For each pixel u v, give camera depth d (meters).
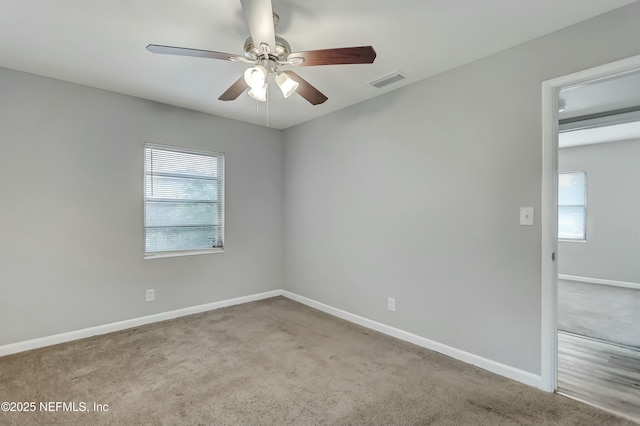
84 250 2.97
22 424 1.76
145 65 2.53
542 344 2.11
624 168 5.21
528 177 2.17
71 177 2.90
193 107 3.54
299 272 4.20
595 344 2.93
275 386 2.15
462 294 2.52
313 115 3.80
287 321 3.43
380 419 1.82
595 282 5.44
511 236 2.25
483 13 1.86
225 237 3.93
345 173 3.52
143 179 3.31
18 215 2.66
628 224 5.17
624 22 1.80
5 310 2.61
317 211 3.90
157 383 2.18
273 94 3.10
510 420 1.81
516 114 2.23
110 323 3.11
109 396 2.03
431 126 2.72
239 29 2.04
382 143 3.12
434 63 2.49
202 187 3.79
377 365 2.44
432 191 2.72
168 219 3.54
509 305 2.26
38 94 2.73
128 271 3.22
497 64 2.32
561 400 2.00
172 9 1.83
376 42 2.18
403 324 2.94
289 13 1.85
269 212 4.36
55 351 2.67
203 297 3.76
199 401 1.98
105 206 3.08
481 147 2.41
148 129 3.32
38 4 1.79
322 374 2.31
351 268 3.45
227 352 2.66
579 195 5.65
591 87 2.68
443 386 2.15
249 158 4.15
